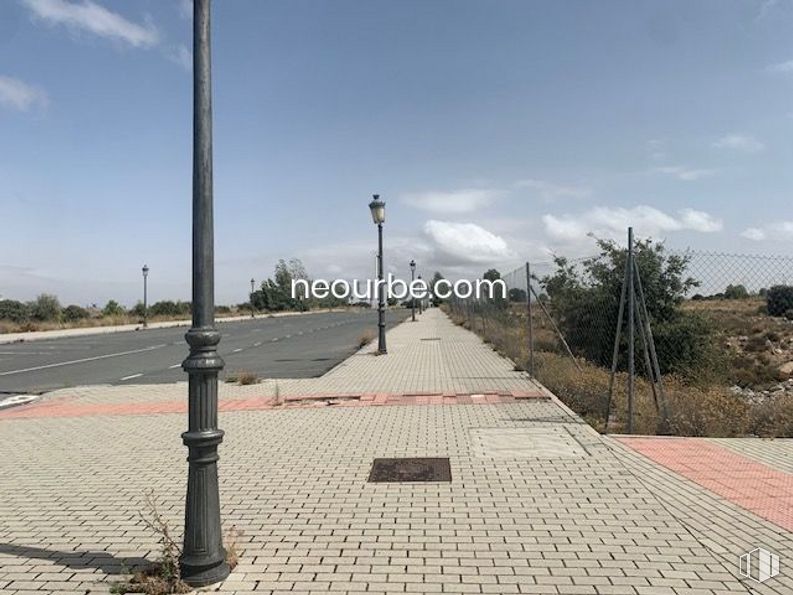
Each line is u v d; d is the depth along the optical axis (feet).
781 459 22.21
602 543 14.93
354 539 15.53
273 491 19.62
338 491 19.47
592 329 50.24
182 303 220.64
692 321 48.39
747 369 52.65
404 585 12.96
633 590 12.56
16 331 136.77
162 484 21.20
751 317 43.01
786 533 15.40
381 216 67.21
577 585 12.82
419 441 25.80
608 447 23.95
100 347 93.61
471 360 57.77
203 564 13.07
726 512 16.89
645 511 17.03
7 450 27.12
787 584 12.71
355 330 123.03
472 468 21.57
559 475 20.52
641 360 45.98
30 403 41.70
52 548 15.56
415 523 16.55
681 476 20.21
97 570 14.17
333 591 12.75
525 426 28.09
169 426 31.58
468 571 13.57
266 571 13.73
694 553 14.26
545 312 47.85
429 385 41.81
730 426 27.86
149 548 15.46
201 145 13.42
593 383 35.55
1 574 14.03
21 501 19.57
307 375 51.13
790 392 45.80
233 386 44.52
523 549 14.69
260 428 29.58
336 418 31.40
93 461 24.71
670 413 28.07
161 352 82.99
